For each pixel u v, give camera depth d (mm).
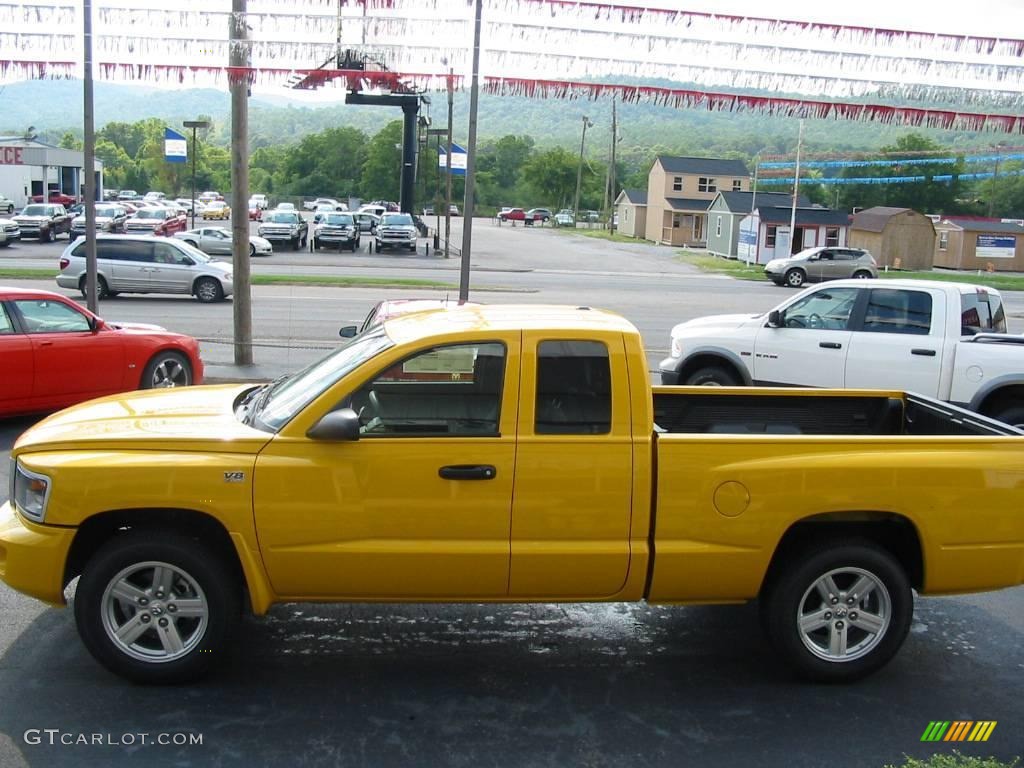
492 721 4695
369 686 5027
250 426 5035
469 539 4848
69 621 5719
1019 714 4918
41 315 10234
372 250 50844
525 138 168125
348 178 146125
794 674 5227
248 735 4496
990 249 60031
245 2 11648
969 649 5742
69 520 4730
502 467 4824
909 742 4598
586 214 110875
